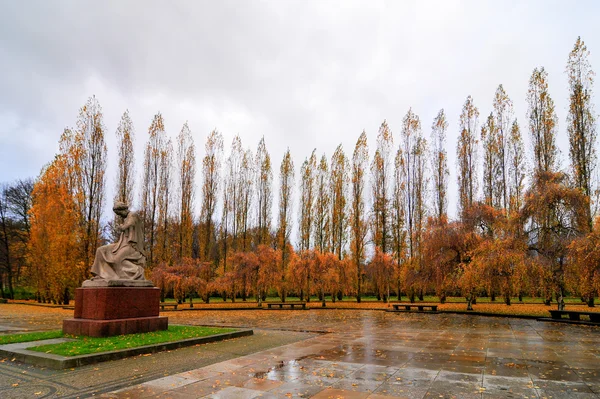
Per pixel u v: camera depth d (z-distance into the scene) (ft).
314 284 113.39
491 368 28.81
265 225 155.22
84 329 40.78
